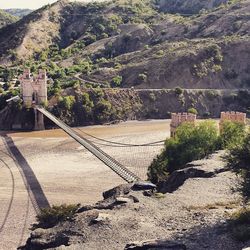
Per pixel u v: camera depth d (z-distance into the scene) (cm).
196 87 15662
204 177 5072
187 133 6725
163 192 5216
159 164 6450
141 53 18175
